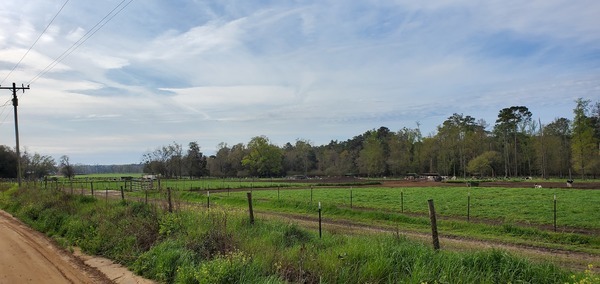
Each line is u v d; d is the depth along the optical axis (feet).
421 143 367.04
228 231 34.91
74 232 48.88
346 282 23.58
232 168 429.79
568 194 119.65
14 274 32.83
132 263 34.32
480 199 109.19
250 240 34.27
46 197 79.25
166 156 384.88
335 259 26.71
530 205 91.40
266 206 99.04
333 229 55.21
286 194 144.56
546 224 67.00
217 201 114.83
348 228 61.36
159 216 43.21
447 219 73.20
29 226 63.36
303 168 443.73
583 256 42.88
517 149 328.90
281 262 26.63
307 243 35.96
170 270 29.48
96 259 38.04
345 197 127.65
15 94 134.82
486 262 24.97
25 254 41.06
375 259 25.62
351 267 25.31
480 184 187.21
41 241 49.21
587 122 218.59
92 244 41.81
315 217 78.02
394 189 165.89
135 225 42.37
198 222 40.45
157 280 29.78
